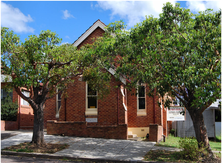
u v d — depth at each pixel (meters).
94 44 14.58
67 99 18.80
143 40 11.56
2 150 12.28
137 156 11.68
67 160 11.30
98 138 16.09
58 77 14.64
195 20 11.21
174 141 16.17
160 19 11.44
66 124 16.97
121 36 12.42
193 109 11.95
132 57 12.19
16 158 11.26
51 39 13.14
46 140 15.11
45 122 20.02
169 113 16.44
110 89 16.19
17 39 13.07
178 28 11.77
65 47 13.80
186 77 10.15
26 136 15.99
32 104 13.51
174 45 11.09
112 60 13.53
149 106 17.94
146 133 17.72
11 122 20.70
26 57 12.30
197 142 11.52
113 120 17.56
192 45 10.59
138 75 12.21
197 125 11.80
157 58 11.56
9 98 21.30
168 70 11.10
